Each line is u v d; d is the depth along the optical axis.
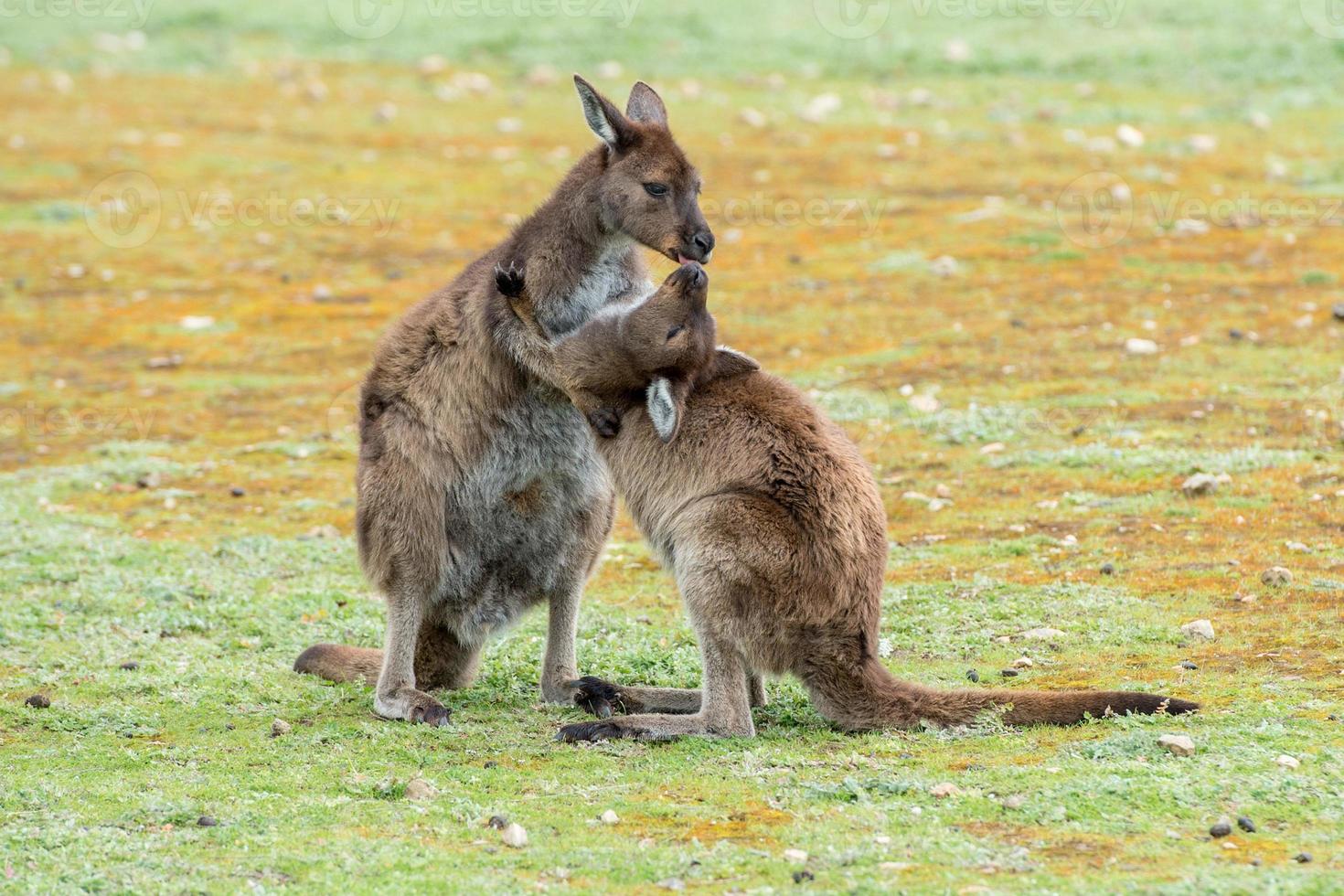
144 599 21.14
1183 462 25.31
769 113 62.22
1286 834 11.13
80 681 17.59
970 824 11.67
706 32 73.12
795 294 41.72
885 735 14.24
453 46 74.00
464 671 17.50
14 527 25.42
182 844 11.85
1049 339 35.47
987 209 48.53
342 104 66.94
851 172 54.22
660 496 15.28
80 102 67.38
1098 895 9.96
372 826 12.29
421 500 16.38
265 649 19.34
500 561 16.97
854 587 14.46
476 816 12.45
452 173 57.53
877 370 34.09
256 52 75.06
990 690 14.54
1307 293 37.50
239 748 14.85
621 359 15.38
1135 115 58.56
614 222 16.91
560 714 16.12
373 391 16.81
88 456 31.92
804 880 10.65
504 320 16.19
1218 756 12.79
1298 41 64.62
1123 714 14.17
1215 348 33.34
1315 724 13.66
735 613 14.48
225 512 27.45
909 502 24.78
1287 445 26.11
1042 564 20.95
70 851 11.62
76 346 41.50
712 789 12.90
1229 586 19.14
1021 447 27.56
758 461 14.74
